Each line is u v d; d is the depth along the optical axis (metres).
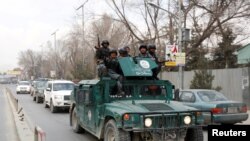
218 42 37.19
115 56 10.50
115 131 8.97
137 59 10.44
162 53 34.50
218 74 25.75
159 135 8.72
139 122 8.55
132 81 10.30
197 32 34.56
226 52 37.12
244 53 24.81
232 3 31.64
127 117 8.53
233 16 32.06
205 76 23.61
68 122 17.08
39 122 17.11
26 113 21.59
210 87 23.31
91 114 11.07
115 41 47.12
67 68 71.50
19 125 14.59
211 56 38.34
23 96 42.41
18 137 12.47
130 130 8.45
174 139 8.79
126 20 37.34
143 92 10.39
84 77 49.25
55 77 73.44
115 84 10.16
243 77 23.62
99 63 10.97
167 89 10.65
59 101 21.62
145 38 36.06
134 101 9.75
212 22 32.78
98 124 10.28
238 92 24.12
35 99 32.81
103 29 49.22
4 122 17.16
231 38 36.41
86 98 11.05
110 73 10.34
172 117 8.72
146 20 36.62
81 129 13.26
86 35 50.69
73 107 14.13
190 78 29.41
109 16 38.59
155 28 35.94
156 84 10.55
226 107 13.45
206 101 13.96
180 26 23.98
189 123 8.86
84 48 52.38
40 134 5.72
